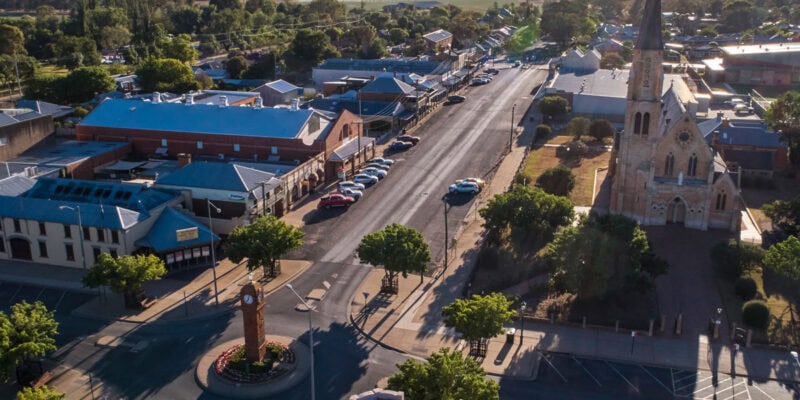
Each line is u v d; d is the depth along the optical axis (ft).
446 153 478.59
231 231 321.11
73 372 221.46
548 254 264.52
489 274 287.89
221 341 238.68
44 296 273.95
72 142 442.09
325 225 346.74
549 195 320.91
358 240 326.65
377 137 519.60
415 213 362.74
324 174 414.62
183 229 294.87
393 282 275.80
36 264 304.30
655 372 219.00
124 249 288.92
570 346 234.17
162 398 207.82
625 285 256.32
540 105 566.77
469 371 179.11
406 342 236.84
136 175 395.75
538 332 243.19
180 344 237.25
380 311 258.16
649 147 326.44
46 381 216.33
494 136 523.70
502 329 218.79
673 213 333.83
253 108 437.58
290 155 411.54
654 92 317.63
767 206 331.57
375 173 423.64
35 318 214.90
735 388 210.18
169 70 622.54
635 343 234.99
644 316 250.57
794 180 417.28
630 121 325.42
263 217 287.89
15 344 206.39
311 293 272.72
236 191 323.98
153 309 261.24
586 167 440.04
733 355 227.61
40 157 404.16
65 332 246.06
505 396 206.59
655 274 267.18
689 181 326.24
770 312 252.21
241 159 417.28
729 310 255.70
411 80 628.69
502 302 220.43
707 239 318.04
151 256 262.26
